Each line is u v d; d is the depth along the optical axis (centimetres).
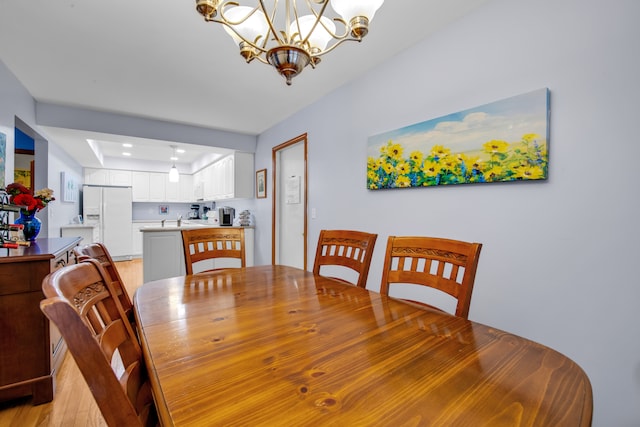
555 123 142
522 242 154
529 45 150
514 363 73
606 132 126
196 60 227
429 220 199
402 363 72
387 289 139
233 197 459
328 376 66
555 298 142
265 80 262
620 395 124
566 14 137
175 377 65
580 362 134
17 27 184
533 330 150
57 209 414
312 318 102
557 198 141
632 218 120
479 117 168
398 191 221
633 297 120
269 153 410
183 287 143
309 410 54
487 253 168
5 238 204
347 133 268
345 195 271
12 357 157
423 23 185
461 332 92
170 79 258
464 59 177
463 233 179
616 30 124
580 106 133
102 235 577
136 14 174
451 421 52
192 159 668
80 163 568
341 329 93
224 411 54
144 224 633
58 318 46
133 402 78
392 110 224
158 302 119
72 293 65
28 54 215
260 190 436
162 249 355
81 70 240
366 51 217
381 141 229
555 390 62
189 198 721
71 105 313
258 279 160
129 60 226
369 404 56
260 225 437
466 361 73
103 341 67
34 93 282
